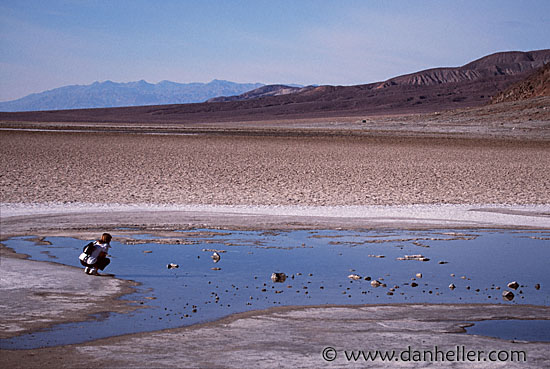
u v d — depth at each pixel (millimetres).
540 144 59250
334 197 24359
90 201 21938
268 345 7039
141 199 22797
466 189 27906
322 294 9672
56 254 12664
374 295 9641
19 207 19703
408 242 14773
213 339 7258
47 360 6441
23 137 62344
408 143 60312
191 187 27219
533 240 15195
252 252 13289
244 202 22406
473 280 10852
